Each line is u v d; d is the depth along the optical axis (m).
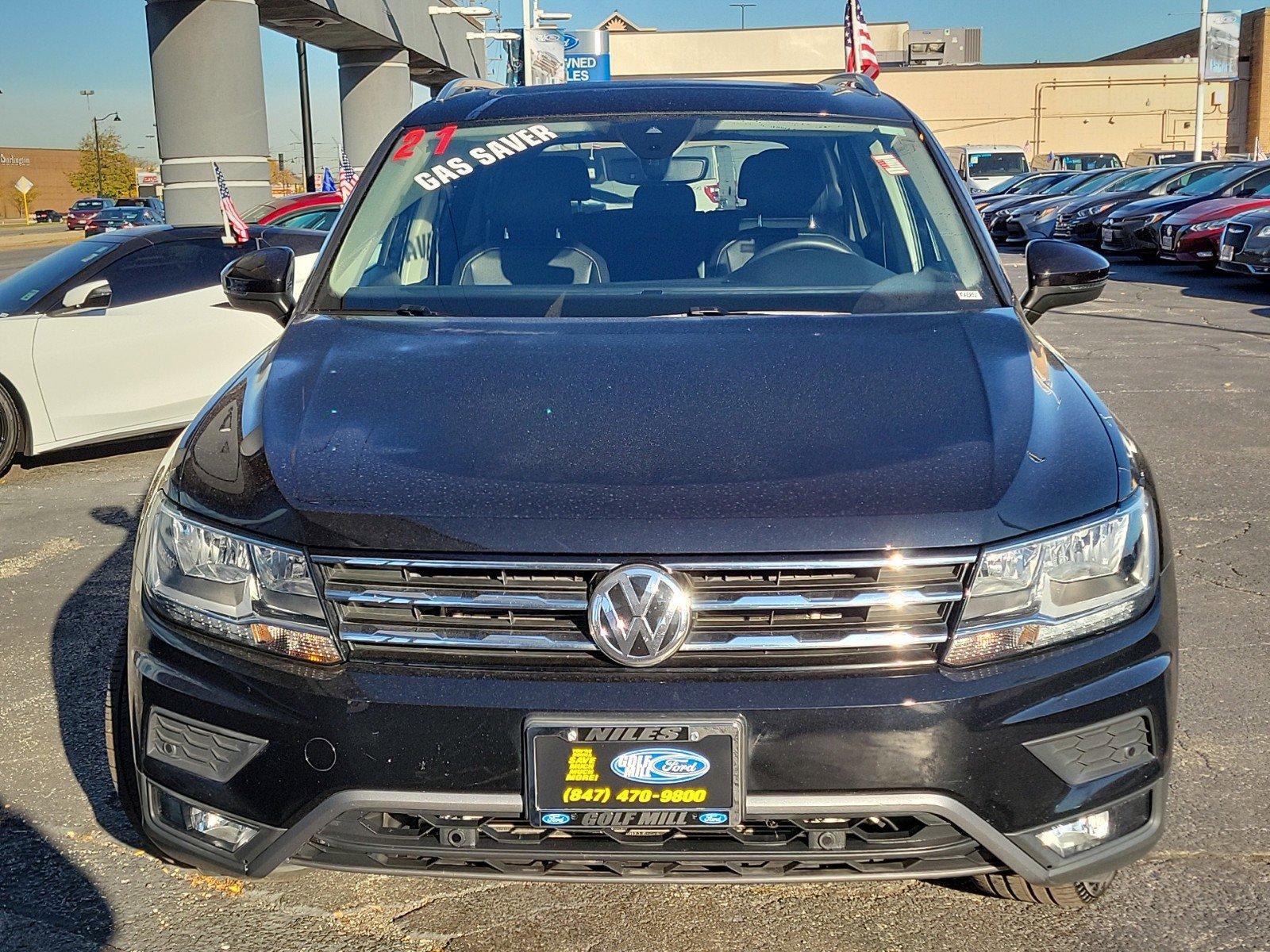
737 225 3.14
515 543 2.00
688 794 1.98
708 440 2.18
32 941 2.47
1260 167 18.58
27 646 4.19
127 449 7.56
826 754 1.97
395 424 2.28
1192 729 3.34
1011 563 2.03
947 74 53.31
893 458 2.14
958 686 1.99
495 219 3.18
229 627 2.12
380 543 2.04
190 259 7.30
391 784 2.01
